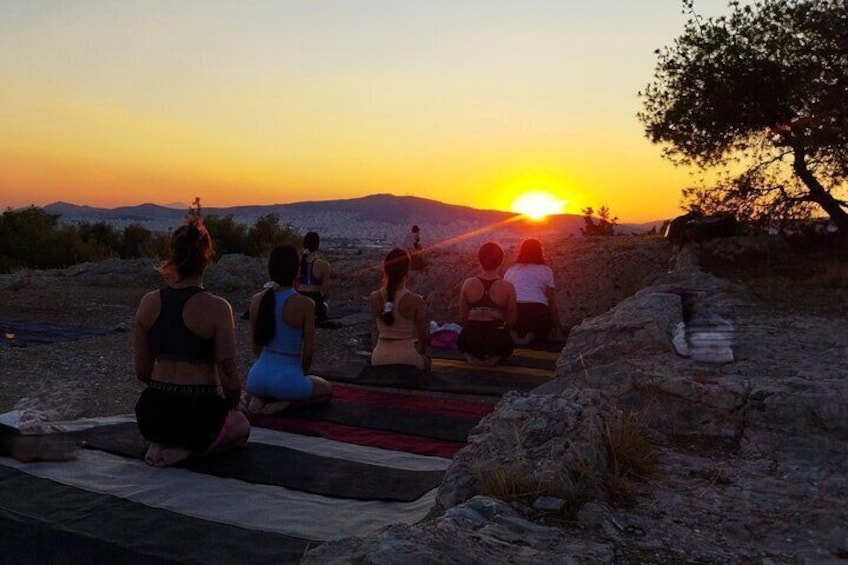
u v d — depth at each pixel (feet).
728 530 9.22
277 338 17.65
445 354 26.27
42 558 9.48
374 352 23.04
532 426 11.51
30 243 71.92
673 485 10.72
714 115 34.17
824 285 27.02
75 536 10.14
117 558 9.52
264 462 13.80
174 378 13.43
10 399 19.88
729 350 17.15
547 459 10.53
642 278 34.94
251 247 71.36
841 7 31.96
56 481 12.46
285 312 17.47
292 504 11.75
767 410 13.21
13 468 13.06
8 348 26.35
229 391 13.85
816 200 34.58
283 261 17.54
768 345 18.45
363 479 12.98
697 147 35.40
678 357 17.46
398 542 7.62
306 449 14.89
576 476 10.19
